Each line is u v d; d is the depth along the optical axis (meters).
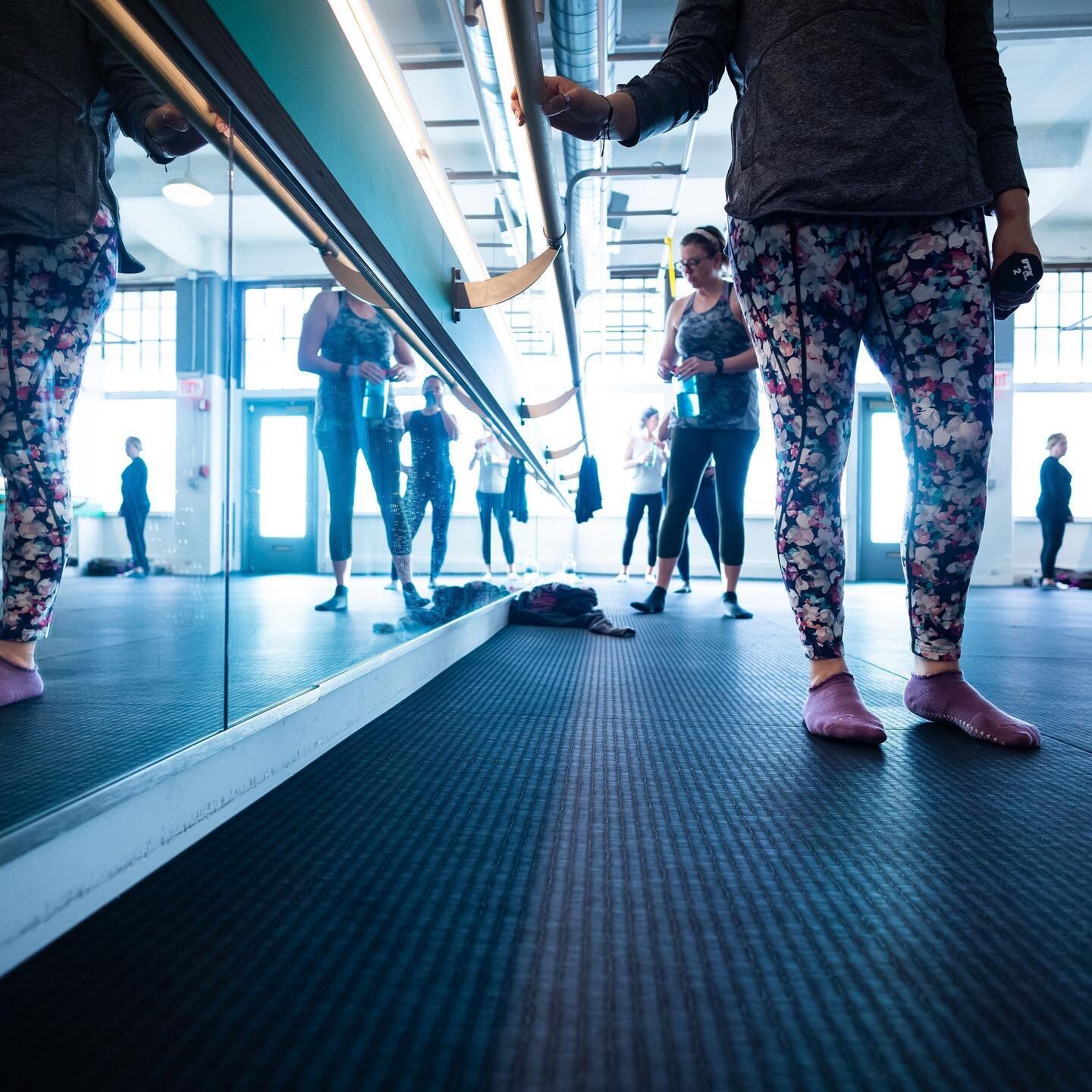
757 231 1.33
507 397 2.99
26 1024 0.54
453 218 1.89
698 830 0.95
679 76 1.32
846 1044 0.54
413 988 0.60
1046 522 7.87
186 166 0.93
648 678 2.03
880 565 9.19
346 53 1.25
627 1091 0.49
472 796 1.07
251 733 1.01
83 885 0.69
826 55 1.26
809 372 1.34
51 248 0.87
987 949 0.67
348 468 1.60
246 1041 0.53
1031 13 4.68
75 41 0.86
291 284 1.23
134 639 1.04
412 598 1.99
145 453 1.00
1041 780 1.16
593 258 5.98
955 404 1.31
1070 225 8.61
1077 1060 0.52
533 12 0.98
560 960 0.65
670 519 3.94
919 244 1.28
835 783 1.14
